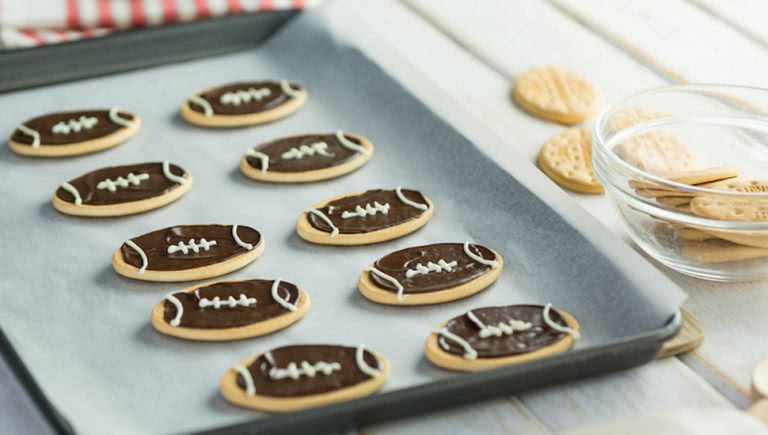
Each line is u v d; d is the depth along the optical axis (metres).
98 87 1.01
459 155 0.91
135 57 1.03
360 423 0.73
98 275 0.84
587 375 0.76
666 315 0.77
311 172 0.91
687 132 0.88
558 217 0.85
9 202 0.90
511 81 1.01
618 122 0.87
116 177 0.92
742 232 0.79
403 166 0.92
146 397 0.75
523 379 0.75
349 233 0.86
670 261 0.82
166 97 1.00
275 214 0.89
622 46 1.05
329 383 0.75
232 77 1.02
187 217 0.89
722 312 0.80
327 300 0.82
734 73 1.01
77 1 1.09
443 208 0.88
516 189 0.88
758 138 0.87
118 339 0.79
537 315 0.79
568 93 0.99
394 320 0.80
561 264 0.82
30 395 0.74
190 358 0.78
